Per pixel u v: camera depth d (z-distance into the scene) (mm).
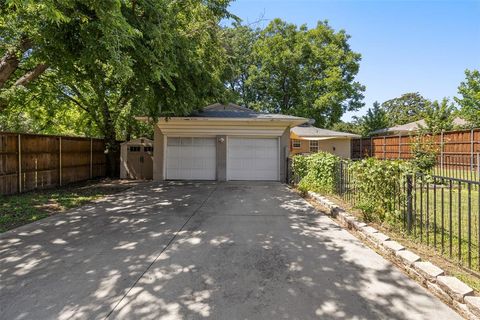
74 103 13266
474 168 12695
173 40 6699
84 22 4824
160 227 4883
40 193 8383
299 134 18875
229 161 11586
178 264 3320
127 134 15125
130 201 7266
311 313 2334
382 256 3557
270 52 23625
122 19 4293
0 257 3525
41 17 4832
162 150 11508
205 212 6051
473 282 2742
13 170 8117
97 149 12898
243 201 7293
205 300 2535
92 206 6621
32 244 4000
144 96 7668
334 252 3697
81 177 11578
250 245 3975
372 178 4922
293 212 6055
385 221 4645
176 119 10820
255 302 2502
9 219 5336
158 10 5781
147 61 5840
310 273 3074
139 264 3318
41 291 2691
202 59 9039
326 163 8000
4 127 14273
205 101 10164
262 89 25453
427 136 14188
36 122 15461
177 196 8008
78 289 2729
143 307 2428
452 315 2307
